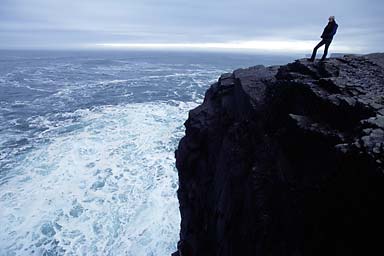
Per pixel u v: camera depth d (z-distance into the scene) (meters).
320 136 6.23
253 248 7.52
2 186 20.58
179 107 39.88
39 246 15.73
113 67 105.69
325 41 9.67
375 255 4.40
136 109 38.84
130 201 18.97
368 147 4.63
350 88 7.02
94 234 16.52
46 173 22.22
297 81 8.14
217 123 13.18
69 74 81.62
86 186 20.50
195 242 11.94
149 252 15.48
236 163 9.68
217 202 10.39
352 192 4.84
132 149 25.69
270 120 9.05
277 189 7.30
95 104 42.56
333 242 5.27
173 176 21.47
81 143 27.33
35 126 33.06
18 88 57.69
